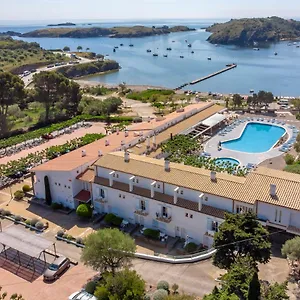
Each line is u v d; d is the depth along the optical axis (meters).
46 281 47.06
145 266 49.06
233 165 78.06
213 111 111.69
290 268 45.56
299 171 69.56
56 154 89.19
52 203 65.75
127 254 44.59
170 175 56.59
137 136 82.56
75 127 115.44
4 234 52.69
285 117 117.56
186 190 54.03
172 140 85.38
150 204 56.75
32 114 138.75
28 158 86.25
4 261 51.31
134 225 59.25
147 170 58.69
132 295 38.84
